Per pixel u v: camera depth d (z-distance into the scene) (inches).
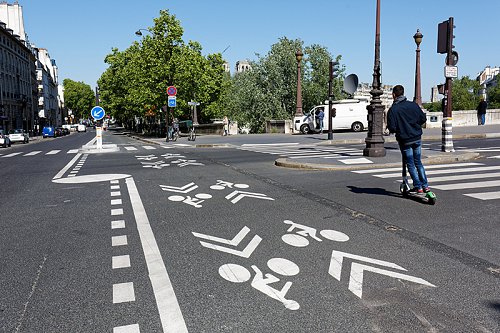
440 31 535.2
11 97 2807.6
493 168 416.2
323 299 135.6
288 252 182.9
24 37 3341.5
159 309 130.4
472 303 131.7
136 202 297.1
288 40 2118.6
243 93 2103.8
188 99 1583.4
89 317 126.3
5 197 334.0
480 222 225.5
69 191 353.1
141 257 179.0
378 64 524.1
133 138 1824.6
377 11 519.5
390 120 281.3
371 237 203.0
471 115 1290.6
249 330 116.8
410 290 141.8
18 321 124.7
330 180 380.8
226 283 149.8
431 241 195.0
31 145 1434.5
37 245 199.8
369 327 117.6
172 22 1489.9
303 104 2117.4
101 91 2679.6
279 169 473.1
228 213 258.2
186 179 408.8
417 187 279.4
